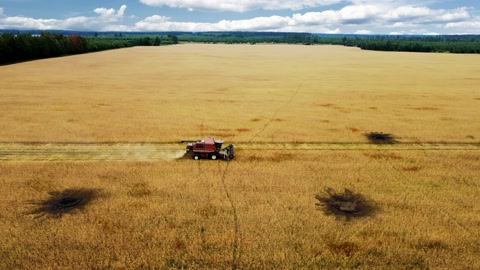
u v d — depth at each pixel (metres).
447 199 20.39
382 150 29.19
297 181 22.55
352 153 28.30
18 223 17.33
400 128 35.47
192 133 33.22
